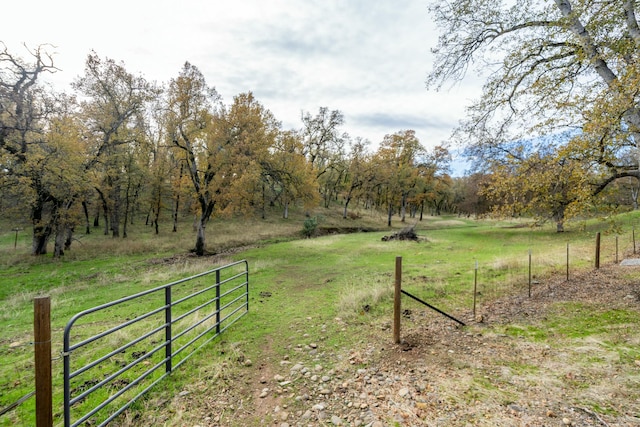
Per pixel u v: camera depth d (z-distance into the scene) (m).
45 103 15.98
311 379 4.11
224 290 9.41
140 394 3.74
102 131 20.33
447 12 8.09
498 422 2.97
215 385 4.04
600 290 6.88
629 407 3.03
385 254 16.36
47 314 2.50
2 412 3.50
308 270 12.56
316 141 42.84
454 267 11.57
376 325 5.91
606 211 6.27
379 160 43.22
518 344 4.71
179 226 33.72
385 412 3.28
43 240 18.95
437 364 4.25
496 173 7.30
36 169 15.17
